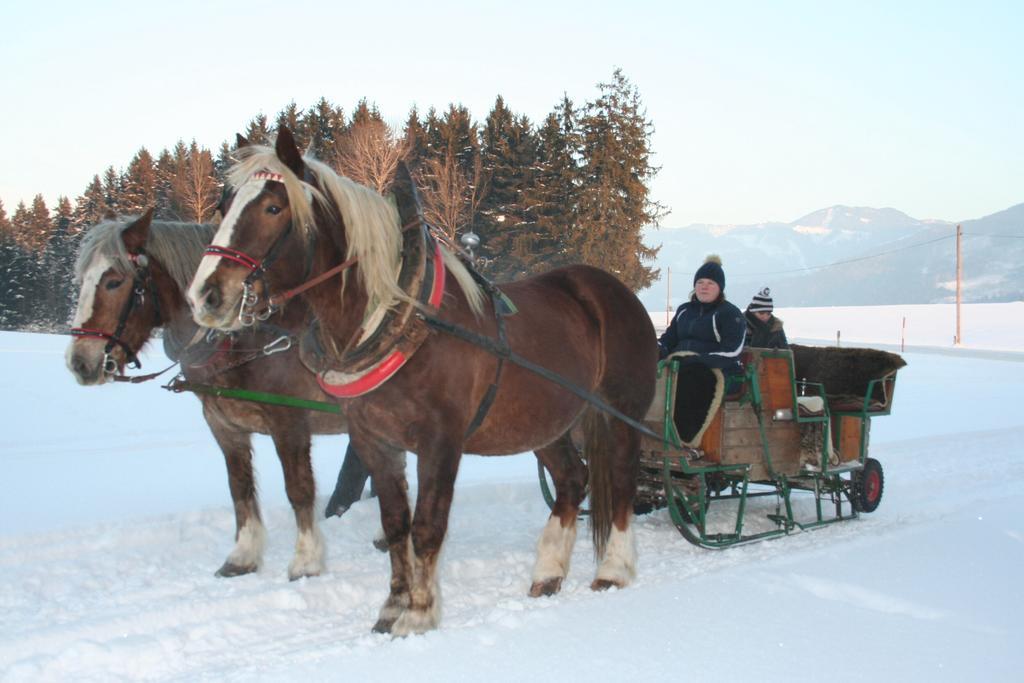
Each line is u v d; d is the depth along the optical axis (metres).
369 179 20.98
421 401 4.00
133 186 41.22
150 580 5.03
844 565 4.94
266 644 4.09
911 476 8.52
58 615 4.41
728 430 5.77
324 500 7.14
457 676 3.43
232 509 6.45
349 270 3.90
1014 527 5.84
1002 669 3.51
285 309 4.71
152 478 7.95
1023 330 45.75
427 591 4.13
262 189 3.62
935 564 4.97
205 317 3.45
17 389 13.56
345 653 3.71
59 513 6.48
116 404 12.65
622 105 32.94
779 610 4.21
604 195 31.66
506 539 6.16
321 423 5.62
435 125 32.25
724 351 5.74
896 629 3.99
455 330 4.05
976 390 17.75
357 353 3.89
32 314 41.59
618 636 3.86
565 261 31.03
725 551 5.74
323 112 32.34
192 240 5.24
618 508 5.13
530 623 4.00
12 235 46.38
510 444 4.53
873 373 6.79
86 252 4.89
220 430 5.32
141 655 3.84
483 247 29.98
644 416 5.36
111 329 4.82
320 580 4.87
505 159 31.02
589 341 5.06
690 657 3.63
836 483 6.77
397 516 4.35
